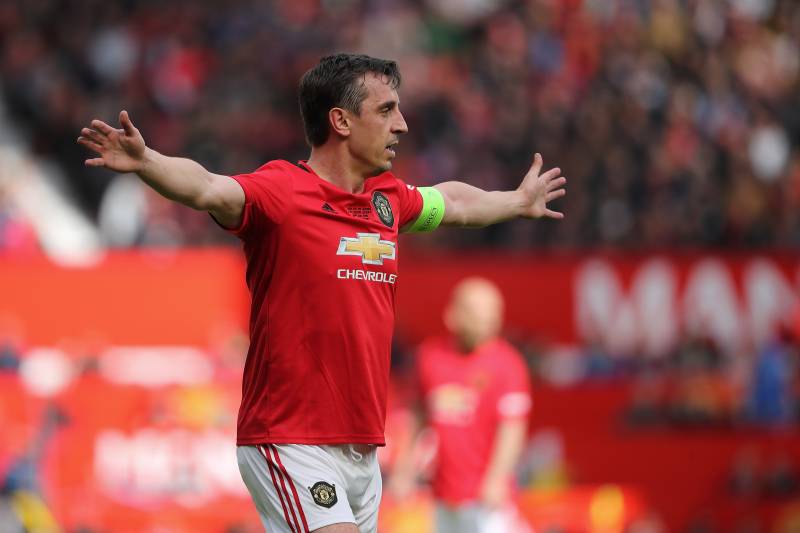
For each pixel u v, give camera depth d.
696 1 70.94
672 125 60.91
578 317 47.19
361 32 71.81
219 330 46.38
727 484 42.09
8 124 61.59
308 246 14.67
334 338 14.77
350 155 15.22
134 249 51.62
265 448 14.84
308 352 14.73
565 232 53.09
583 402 43.31
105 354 45.19
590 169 56.06
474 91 63.84
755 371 44.44
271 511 15.00
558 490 41.16
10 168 57.91
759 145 63.41
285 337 14.73
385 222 15.39
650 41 68.31
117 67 64.38
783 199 56.41
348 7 74.38
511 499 30.09
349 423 14.90
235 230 14.55
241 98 63.34
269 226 14.61
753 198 55.78
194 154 59.22
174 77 63.91
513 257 47.88
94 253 52.47
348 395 14.87
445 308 46.97
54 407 39.56
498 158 58.47
